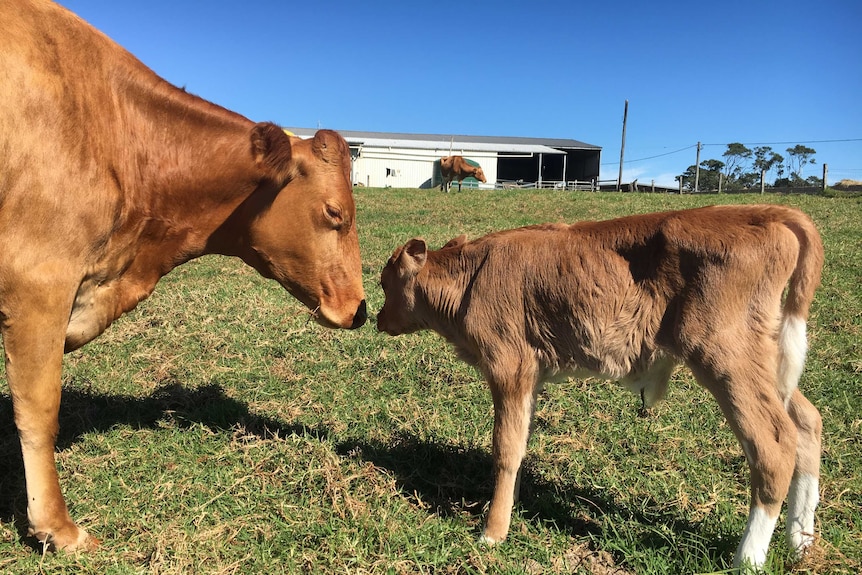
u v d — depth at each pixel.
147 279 3.92
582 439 4.70
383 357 6.18
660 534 3.47
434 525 3.61
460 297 3.90
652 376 3.37
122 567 3.21
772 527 2.98
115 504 3.79
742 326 2.99
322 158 3.87
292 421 4.96
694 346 3.04
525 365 3.54
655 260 3.18
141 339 6.64
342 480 3.97
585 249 3.40
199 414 4.99
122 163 3.52
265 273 4.20
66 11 3.40
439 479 4.20
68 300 3.29
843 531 3.46
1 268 3.09
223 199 3.83
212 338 6.64
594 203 22.97
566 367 3.52
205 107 3.75
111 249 3.56
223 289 8.71
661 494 4.00
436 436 4.67
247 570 3.26
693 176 64.81
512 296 3.55
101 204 3.34
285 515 3.64
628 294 3.24
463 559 3.34
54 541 3.32
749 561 2.97
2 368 5.77
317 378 5.77
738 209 3.17
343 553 3.35
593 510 3.88
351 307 4.16
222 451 4.40
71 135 3.19
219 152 3.73
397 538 3.44
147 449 4.43
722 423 4.92
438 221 17.62
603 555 3.41
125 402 5.22
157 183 3.68
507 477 3.49
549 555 3.39
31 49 3.11
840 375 5.58
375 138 63.69
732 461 4.39
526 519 3.75
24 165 3.05
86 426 4.78
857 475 4.05
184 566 3.21
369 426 4.90
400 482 4.12
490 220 17.91
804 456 3.24
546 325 3.48
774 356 2.99
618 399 5.35
